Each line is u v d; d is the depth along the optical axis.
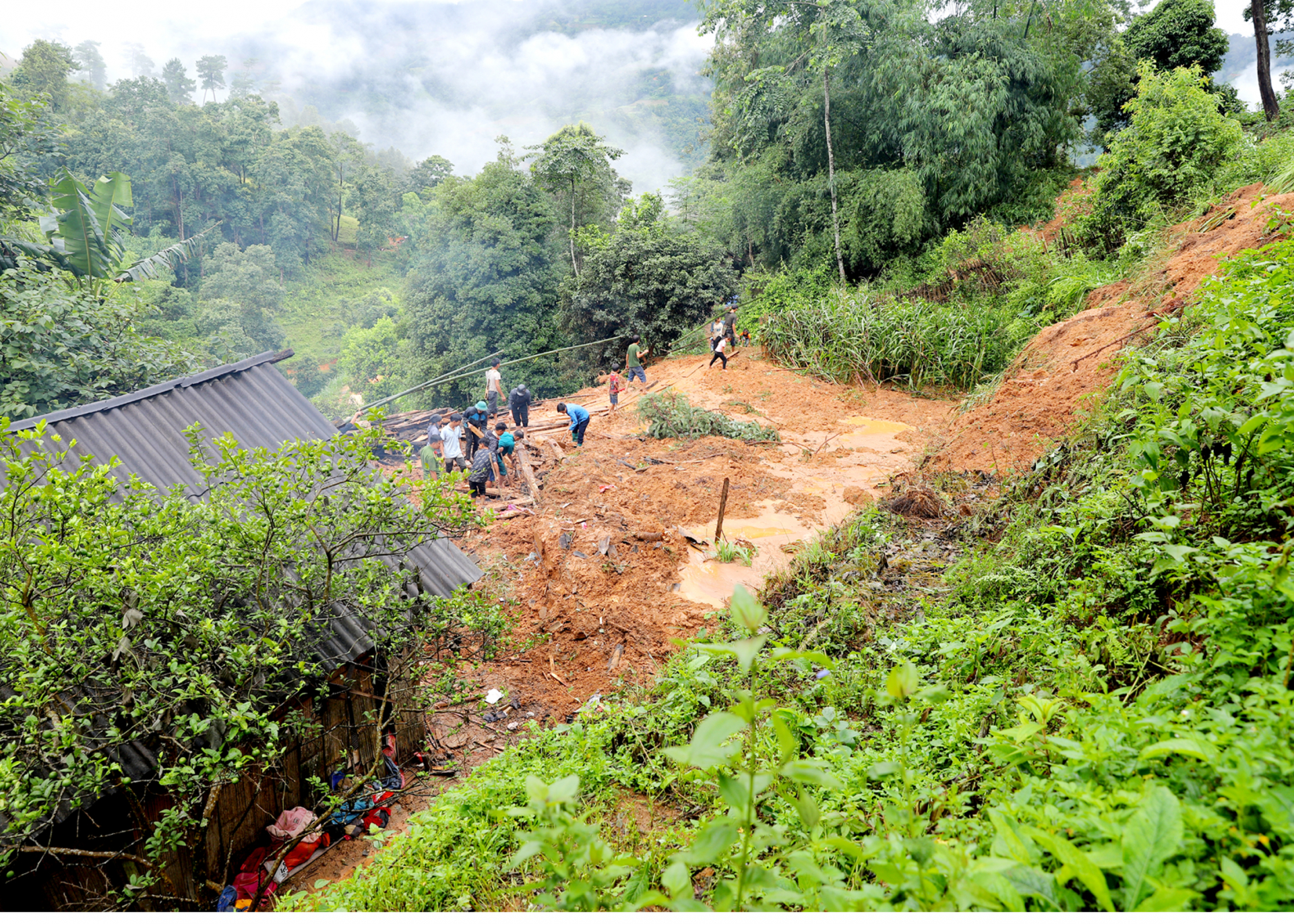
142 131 78.75
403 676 6.43
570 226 39.47
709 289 27.72
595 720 6.14
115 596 4.36
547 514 11.62
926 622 6.00
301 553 5.41
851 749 4.04
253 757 4.79
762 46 26.03
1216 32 26.98
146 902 5.01
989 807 2.81
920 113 22.56
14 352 10.97
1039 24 25.25
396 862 4.39
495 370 17.67
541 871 4.00
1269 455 3.90
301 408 8.71
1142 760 2.34
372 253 104.50
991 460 9.83
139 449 7.21
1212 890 1.92
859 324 18.25
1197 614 3.92
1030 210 24.16
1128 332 10.35
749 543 10.55
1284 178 11.30
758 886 1.96
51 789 3.91
